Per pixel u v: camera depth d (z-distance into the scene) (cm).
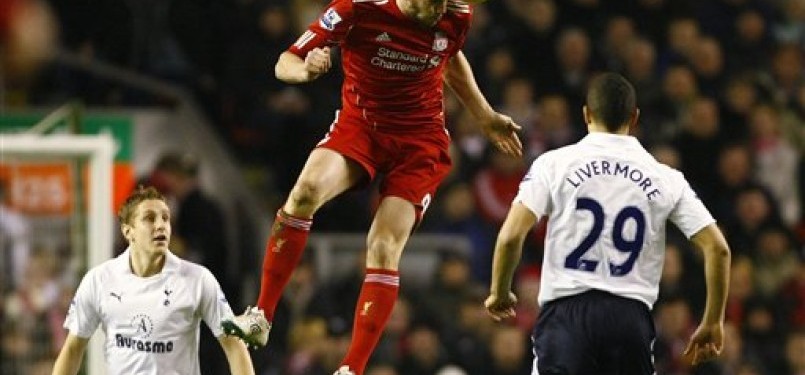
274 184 4878
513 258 2377
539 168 2398
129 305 2589
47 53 4728
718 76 5103
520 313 4259
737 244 4728
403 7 2411
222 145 4803
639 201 2373
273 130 4903
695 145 4888
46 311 3644
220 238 4356
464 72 2597
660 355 4241
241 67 4938
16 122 4000
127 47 4897
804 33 5462
